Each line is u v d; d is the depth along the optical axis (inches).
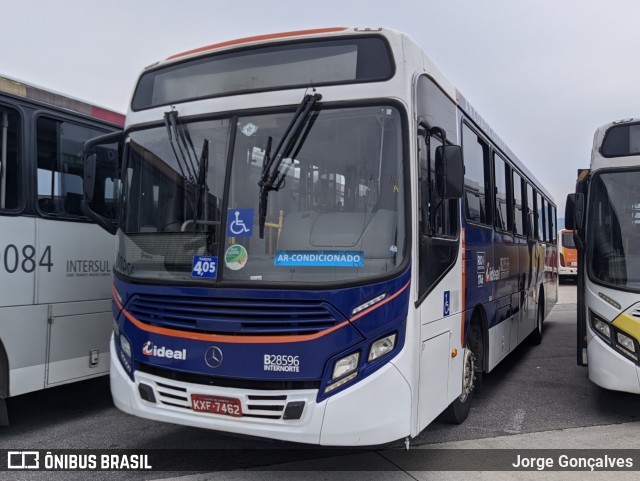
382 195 155.9
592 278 237.8
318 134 161.0
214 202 165.3
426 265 166.6
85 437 211.3
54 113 225.0
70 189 230.4
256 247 157.6
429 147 175.6
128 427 223.3
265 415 150.6
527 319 375.6
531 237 397.7
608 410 255.9
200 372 156.5
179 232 167.8
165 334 162.7
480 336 246.2
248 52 173.5
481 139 258.1
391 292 150.3
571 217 251.0
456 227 204.4
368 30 164.2
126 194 185.6
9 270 204.1
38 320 214.1
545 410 255.4
